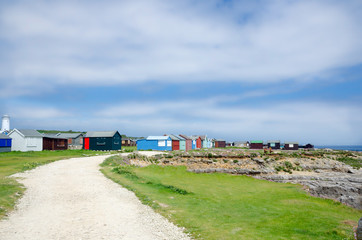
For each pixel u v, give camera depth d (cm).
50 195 1903
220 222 1501
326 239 1302
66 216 1459
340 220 1706
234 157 4753
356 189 2883
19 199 1733
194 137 9625
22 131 5497
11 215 1414
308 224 1563
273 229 1438
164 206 1769
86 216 1473
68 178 2569
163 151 6353
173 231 1295
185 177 3738
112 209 1625
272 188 3075
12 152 5056
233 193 2650
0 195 1742
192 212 1670
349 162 5881
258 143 11194
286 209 1986
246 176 3988
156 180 3042
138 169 4025
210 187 2970
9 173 2695
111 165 3628
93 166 3491
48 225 1300
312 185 3275
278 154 5112
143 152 5869
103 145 6881
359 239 1234
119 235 1210
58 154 5147
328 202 2395
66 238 1148
